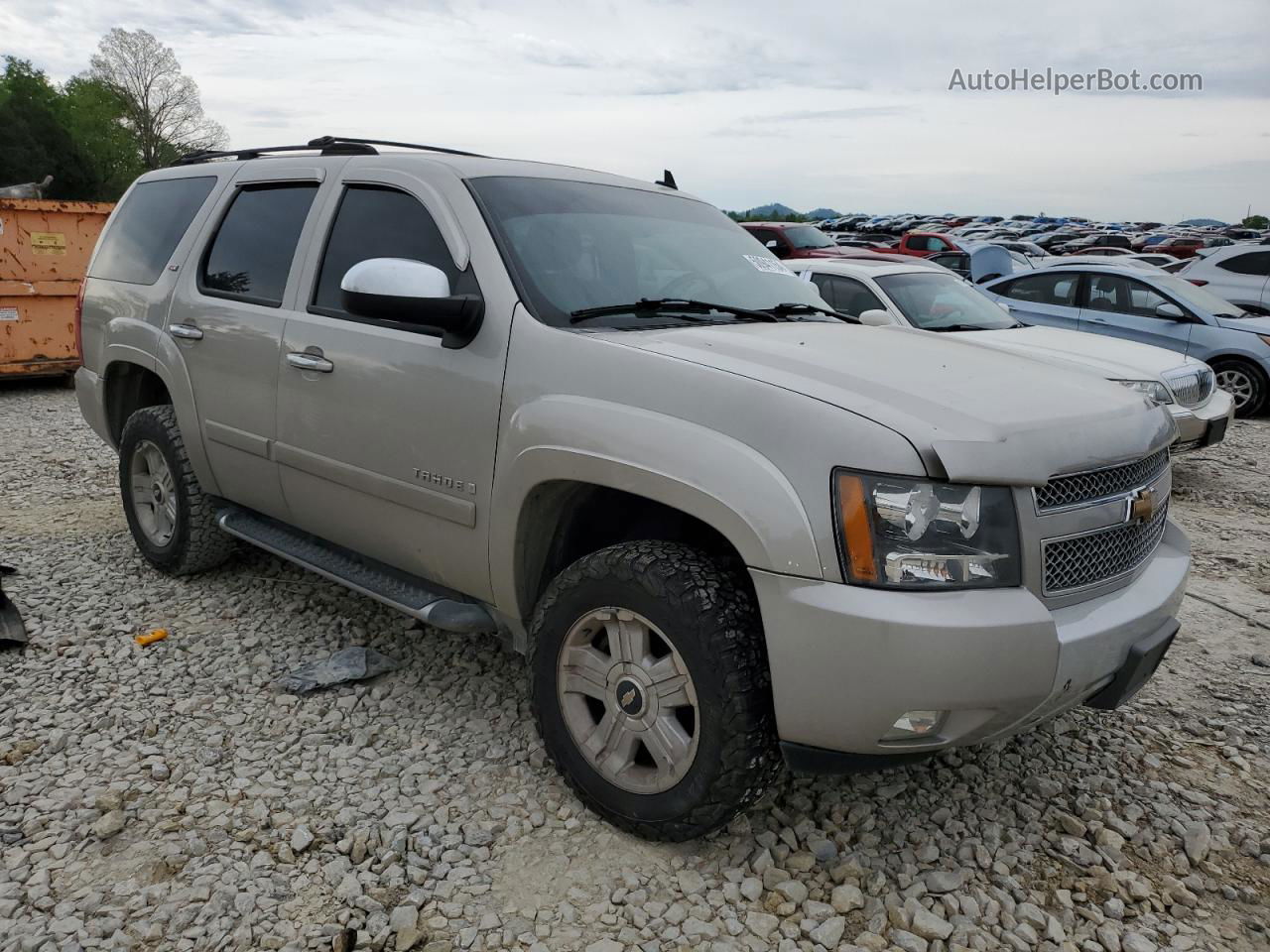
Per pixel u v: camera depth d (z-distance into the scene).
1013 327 7.90
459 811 2.82
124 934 2.28
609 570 2.61
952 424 2.31
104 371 4.72
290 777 2.96
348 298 2.90
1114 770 3.19
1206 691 3.82
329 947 2.27
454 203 3.20
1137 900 2.56
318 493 3.57
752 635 2.44
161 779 2.92
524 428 2.77
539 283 3.00
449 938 2.33
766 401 2.38
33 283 10.04
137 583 4.51
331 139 3.96
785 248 16.25
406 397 3.13
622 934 2.35
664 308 3.15
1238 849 2.81
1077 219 65.88
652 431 2.49
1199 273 13.23
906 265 8.30
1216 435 7.39
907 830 2.82
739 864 2.63
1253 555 5.68
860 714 2.25
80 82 68.00
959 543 2.25
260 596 4.39
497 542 2.92
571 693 2.80
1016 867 2.68
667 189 4.07
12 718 3.25
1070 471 2.40
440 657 3.83
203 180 4.45
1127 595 2.61
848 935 2.40
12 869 2.50
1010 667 2.23
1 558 4.79
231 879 2.48
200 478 4.21
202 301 4.06
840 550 2.24
